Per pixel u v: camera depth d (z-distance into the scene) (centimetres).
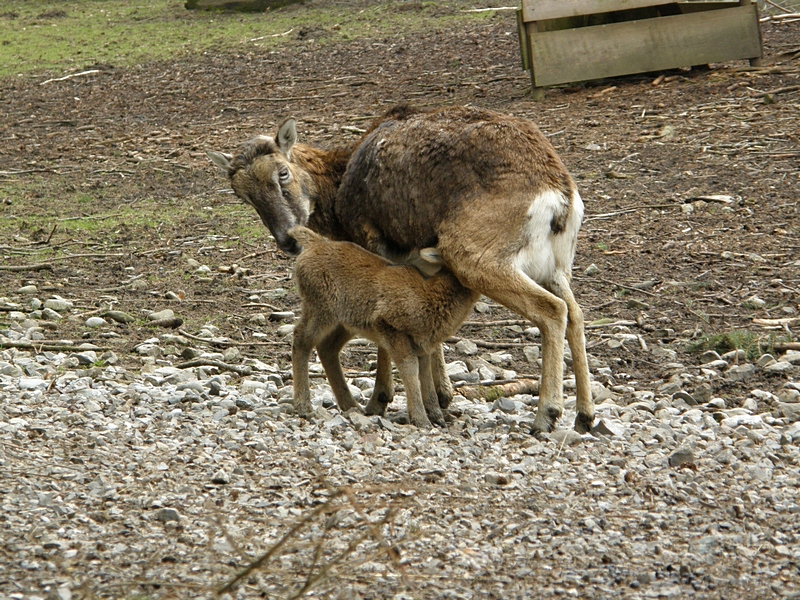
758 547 709
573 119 2331
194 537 704
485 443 948
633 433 991
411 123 1043
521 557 687
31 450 880
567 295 992
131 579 635
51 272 1661
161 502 768
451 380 1205
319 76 3083
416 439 950
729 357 1248
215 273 1653
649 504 791
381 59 3209
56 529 708
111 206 2070
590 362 1259
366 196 1068
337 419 998
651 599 628
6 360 1250
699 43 2459
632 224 1758
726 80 2464
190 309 1492
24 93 3209
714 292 1468
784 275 1504
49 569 644
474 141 991
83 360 1262
